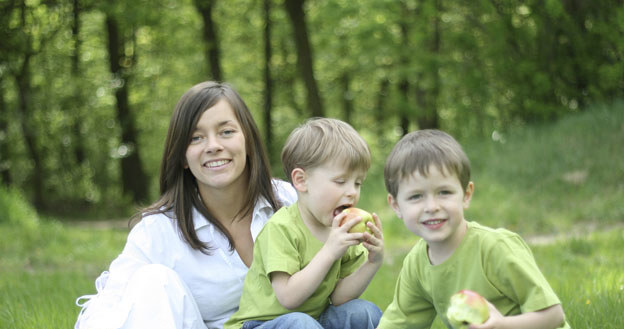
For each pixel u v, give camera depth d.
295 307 3.10
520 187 12.20
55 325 4.69
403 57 19.59
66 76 22.44
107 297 3.36
